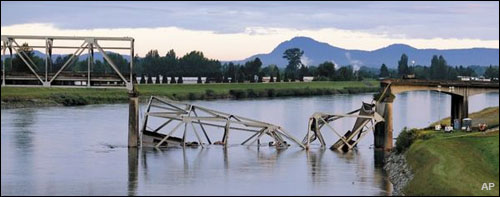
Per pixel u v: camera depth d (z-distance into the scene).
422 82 146.88
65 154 130.00
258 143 142.75
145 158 126.06
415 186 95.44
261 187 101.19
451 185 89.88
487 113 169.88
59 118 198.38
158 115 140.75
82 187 101.00
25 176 108.75
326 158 127.88
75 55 139.75
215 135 164.62
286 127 181.25
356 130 141.25
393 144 146.50
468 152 110.81
